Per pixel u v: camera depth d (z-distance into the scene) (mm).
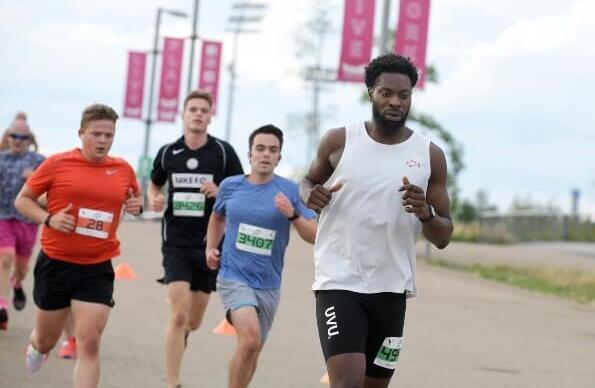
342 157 11555
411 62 11516
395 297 11672
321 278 11703
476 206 90062
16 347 19109
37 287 14047
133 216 14352
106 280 13961
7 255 21156
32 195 13836
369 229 11531
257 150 15328
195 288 17438
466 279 40094
